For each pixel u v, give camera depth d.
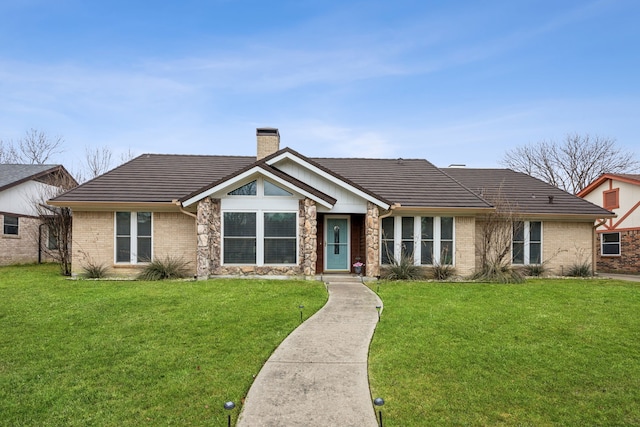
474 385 5.09
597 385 5.16
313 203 13.41
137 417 4.28
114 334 7.08
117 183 15.58
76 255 14.51
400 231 14.94
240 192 13.67
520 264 16.36
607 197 22.41
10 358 5.95
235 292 10.74
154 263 13.98
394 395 4.80
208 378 5.24
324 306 9.27
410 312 8.68
